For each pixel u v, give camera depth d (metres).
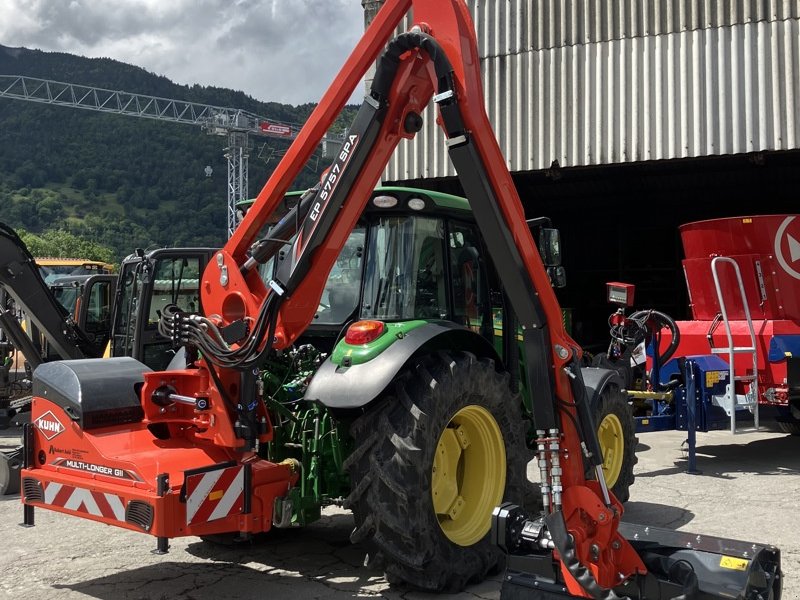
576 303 15.38
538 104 10.16
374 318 4.05
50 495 3.71
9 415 8.25
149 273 7.87
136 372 4.02
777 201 13.26
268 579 3.88
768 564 2.91
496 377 4.03
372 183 3.48
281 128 75.38
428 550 3.52
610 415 5.14
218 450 3.67
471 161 2.86
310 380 4.07
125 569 4.04
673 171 11.82
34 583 3.81
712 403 6.84
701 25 9.30
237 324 3.51
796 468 6.86
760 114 9.02
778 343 7.08
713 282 7.62
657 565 2.96
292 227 3.64
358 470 3.58
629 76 9.66
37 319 7.80
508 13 10.31
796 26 8.88
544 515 2.90
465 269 4.55
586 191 13.13
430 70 3.11
